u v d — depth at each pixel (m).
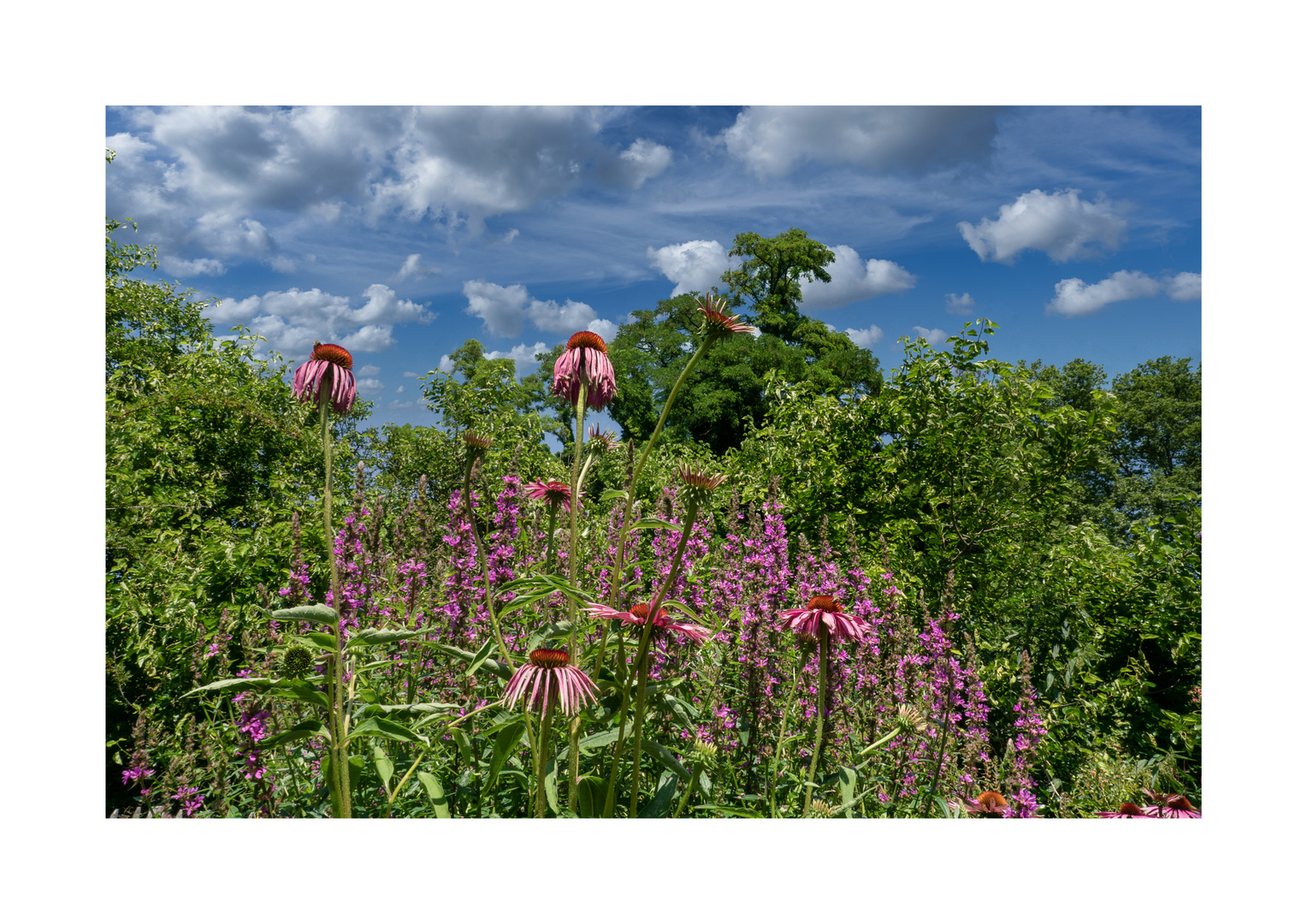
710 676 2.67
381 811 2.24
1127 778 3.43
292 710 2.43
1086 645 4.38
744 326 2.04
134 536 4.10
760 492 5.22
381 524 3.56
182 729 2.71
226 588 4.21
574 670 1.89
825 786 2.54
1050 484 5.14
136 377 6.67
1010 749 2.95
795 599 3.13
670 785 2.17
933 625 3.13
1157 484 23.53
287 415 6.53
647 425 23.67
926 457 5.31
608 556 3.86
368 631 1.95
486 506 3.04
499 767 2.03
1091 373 26.62
